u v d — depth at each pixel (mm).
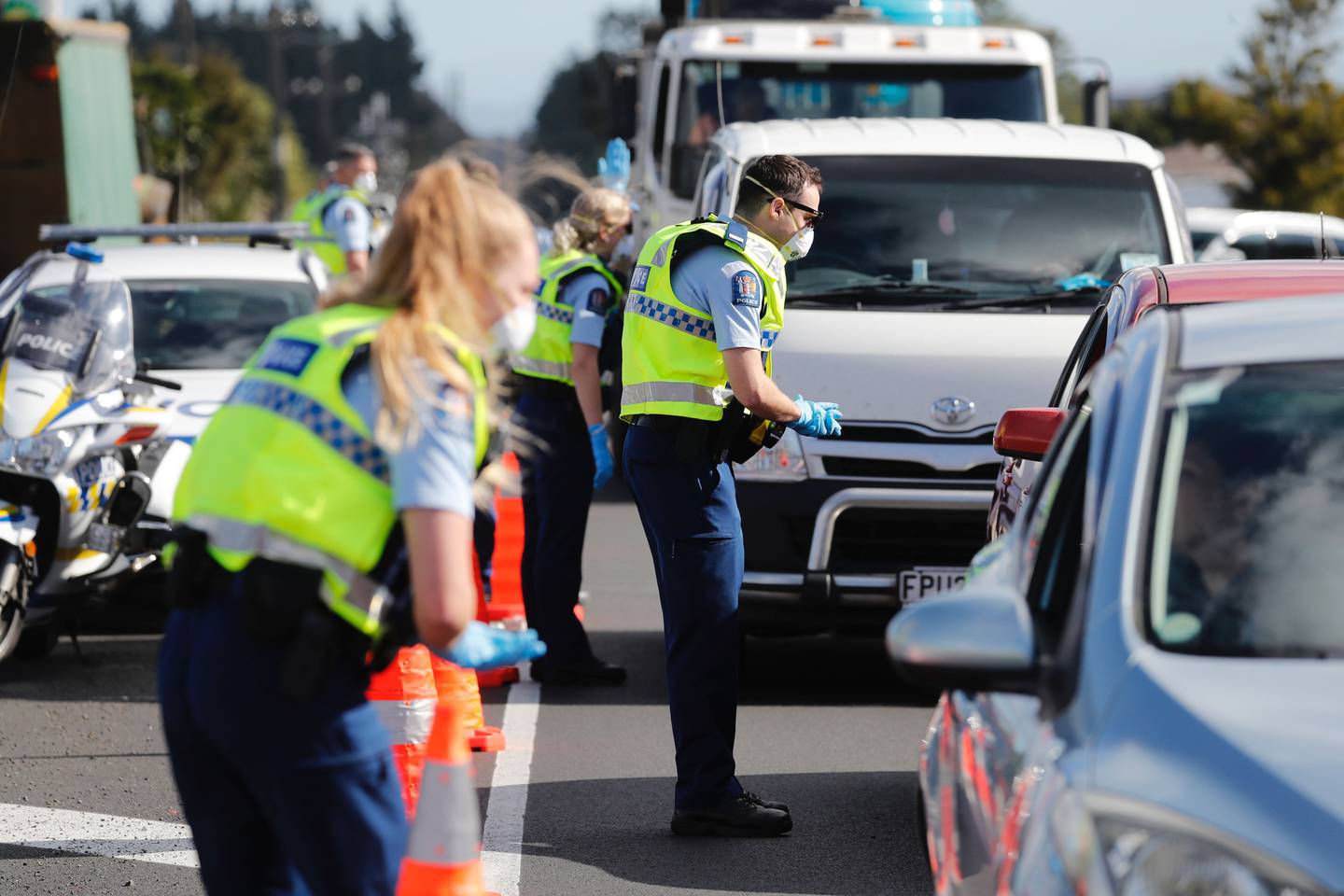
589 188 23766
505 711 22703
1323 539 9078
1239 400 9812
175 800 18750
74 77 46156
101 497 23047
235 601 9211
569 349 23516
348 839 9305
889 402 22984
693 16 44594
